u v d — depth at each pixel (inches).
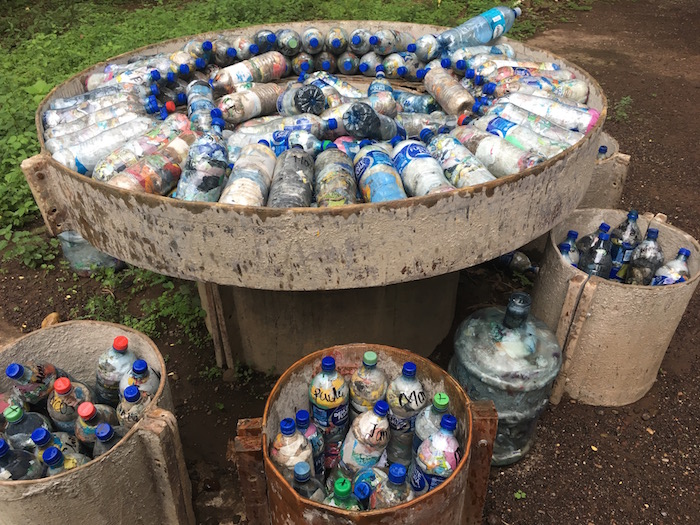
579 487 91.4
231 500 89.0
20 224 158.6
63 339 85.2
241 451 66.1
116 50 234.2
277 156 93.2
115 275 140.9
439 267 75.4
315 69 142.9
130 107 106.5
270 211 66.5
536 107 103.2
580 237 114.6
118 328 84.0
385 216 68.3
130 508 71.7
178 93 125.6
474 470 73.4
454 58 131.5
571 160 80.9
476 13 310.5
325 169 82.2
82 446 76.4
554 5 345.4
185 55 129.1
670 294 90.7
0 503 62.4
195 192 76.9
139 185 78.2
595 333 96.7
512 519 86.7
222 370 112.3
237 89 119.6
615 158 122.4
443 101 115.3
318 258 70.7
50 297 136.2
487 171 81.2
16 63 233.8
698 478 92.9
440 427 67.7
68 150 90.3
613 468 94.3
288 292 98.5
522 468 94.3
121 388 78.4
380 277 73.7
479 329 91.3
